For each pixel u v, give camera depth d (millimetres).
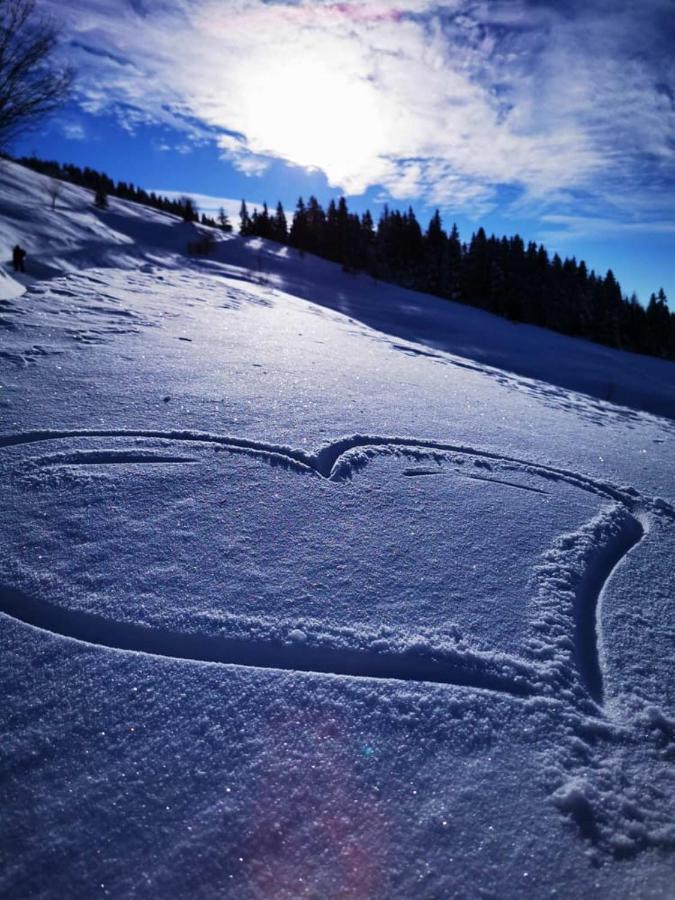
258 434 3801
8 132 9867
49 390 4078
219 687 1737
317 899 1196
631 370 29531
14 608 2008
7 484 2811
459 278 55562
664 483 4035
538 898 1233
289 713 1662
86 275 11117
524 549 2750
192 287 12891
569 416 6293
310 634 1993
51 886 1188
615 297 55062
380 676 1854
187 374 5047
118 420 3734
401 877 1251
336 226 63125
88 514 2629
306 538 2625
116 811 1343
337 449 3727
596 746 1647
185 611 2047
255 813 1359
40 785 1391
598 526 3098
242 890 1204
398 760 1536
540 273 60125
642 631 2248
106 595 2094
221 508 2814
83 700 1647
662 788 1527
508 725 1691
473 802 1435
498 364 23219
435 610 2201
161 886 1199
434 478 3506
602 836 1378
